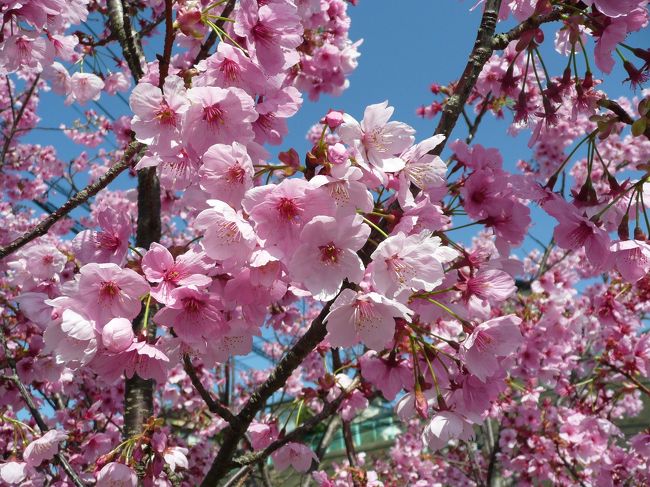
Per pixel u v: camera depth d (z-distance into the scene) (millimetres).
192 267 1835
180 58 3768
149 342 1872
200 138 1898
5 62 3068
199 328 1874
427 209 1959
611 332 5125
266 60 2043
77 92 4340
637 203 2107
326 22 5234
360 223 1689
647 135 2025
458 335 3125
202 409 8008
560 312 5383
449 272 2219
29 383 4492
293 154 1860
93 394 6270
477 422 2170
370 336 1850
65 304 1769
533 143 2662
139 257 2051
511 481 7781
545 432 6070
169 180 2061
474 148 2324
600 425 5309
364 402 3742
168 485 3152
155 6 5586
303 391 3256
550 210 2193
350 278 1707
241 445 4988
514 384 5562
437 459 7969
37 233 2820
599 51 2275
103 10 4973
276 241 1732
